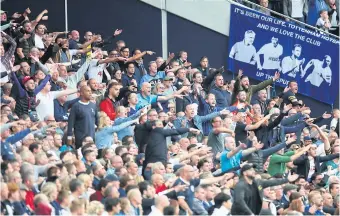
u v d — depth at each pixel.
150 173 45.59
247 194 42.00
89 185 41.72
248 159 48.56
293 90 59.62
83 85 47.59
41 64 50.91
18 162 40.94
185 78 56.00
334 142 55.41
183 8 61.00
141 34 60.91
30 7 60.62
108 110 50.81
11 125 43.72
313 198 47.50
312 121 55.31
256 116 53.78
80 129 47.56
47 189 39.75
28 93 49.06
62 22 60.72
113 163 44.78
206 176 44.81
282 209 45.84
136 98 51.53
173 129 47.28
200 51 61.19
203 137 53.00
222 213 43.03
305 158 52.31
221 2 61.28
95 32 60.84
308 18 62.88
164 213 41.25
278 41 61.62
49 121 46.44
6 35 50.75
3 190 39.16
